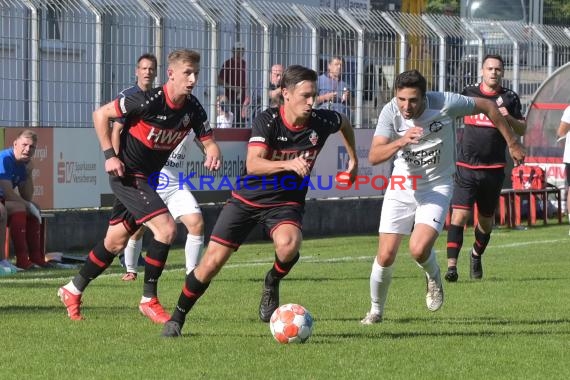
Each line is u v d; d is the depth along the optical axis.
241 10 46.69
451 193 24.44
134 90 23.98
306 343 21.69
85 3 41.88
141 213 24.05
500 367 19.61
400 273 35.62
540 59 58.59
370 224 53.06
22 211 36.78
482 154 33.31
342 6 61.47
